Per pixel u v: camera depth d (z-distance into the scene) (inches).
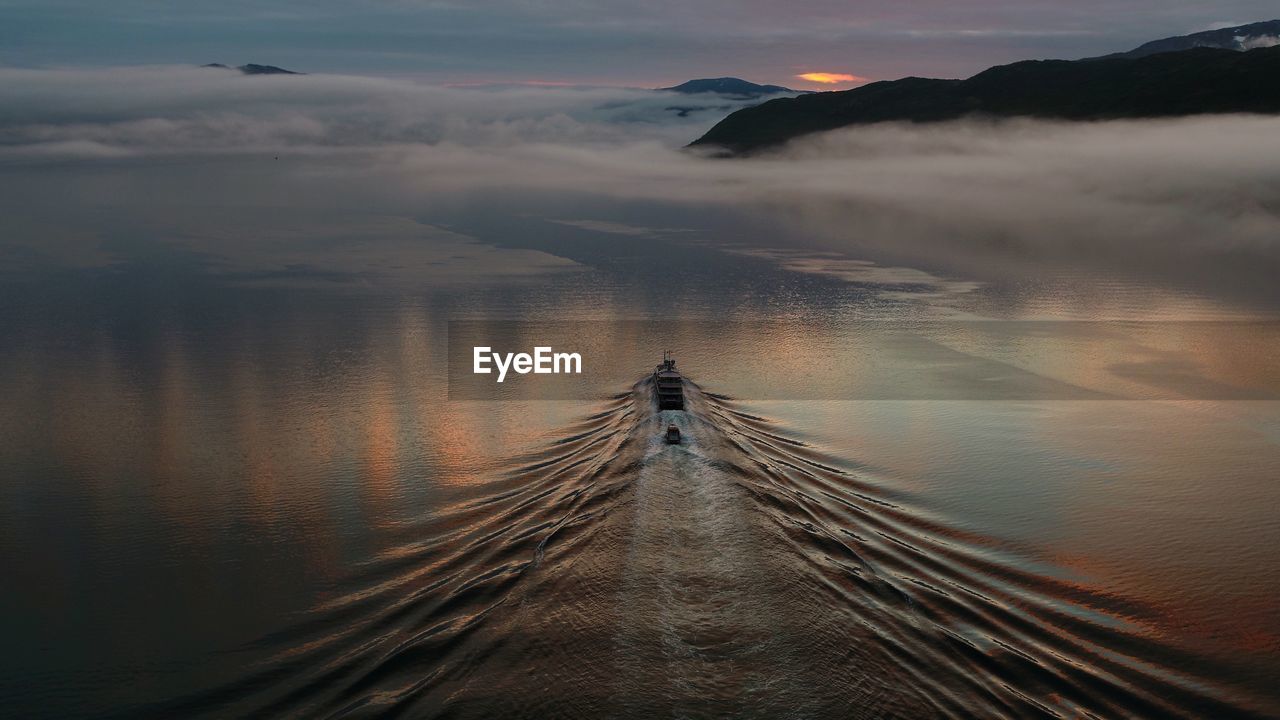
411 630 2620.6
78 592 2925.7
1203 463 4244.6
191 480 3956.7
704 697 2363.4
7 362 6363.2
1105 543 3297.2
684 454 3887.8
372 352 6756.9
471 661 2463.1
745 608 2738.7
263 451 4357.8
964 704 2317.9
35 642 2628.0
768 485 3683.6
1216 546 3272.6
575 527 3228.3
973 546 3255.4
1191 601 2856.8
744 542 3132.4
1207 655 2549.2
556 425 4798.2
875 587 2878.9
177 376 5974.4
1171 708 2310.5
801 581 2888.8
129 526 3457.2
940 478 4001.0
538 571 2915.8
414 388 5634.8
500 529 3302.2
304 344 7057.1
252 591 2906.0
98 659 2534.5
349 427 4773.6
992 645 2576.3
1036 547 3255.4
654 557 3024.1
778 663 2490.2
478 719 2261.3
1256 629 2691.9
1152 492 3828.7
